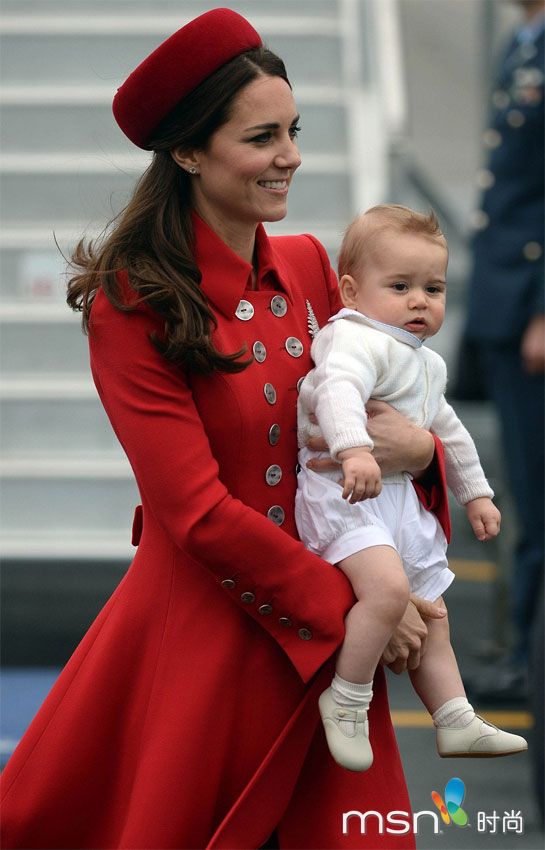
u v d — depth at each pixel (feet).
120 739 38.42
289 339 38.78
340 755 36.70
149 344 36.35
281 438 38.17
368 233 39.45
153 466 36.27
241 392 37.17
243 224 38.09
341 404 37.11
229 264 37.70
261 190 36.91
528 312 76.89
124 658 38.42
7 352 96.12
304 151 106.11
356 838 38.09
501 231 78.23
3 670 80.53
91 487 91.71
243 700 37.60
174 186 37.73
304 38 109.50
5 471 91.56
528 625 77.00
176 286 36.32
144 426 36.29
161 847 37.01
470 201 152.35
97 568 97.60
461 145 156.04
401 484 38.91
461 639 86.84
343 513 37.60
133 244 37.35
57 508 91.86
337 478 37.96
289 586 36.37
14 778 38.81
